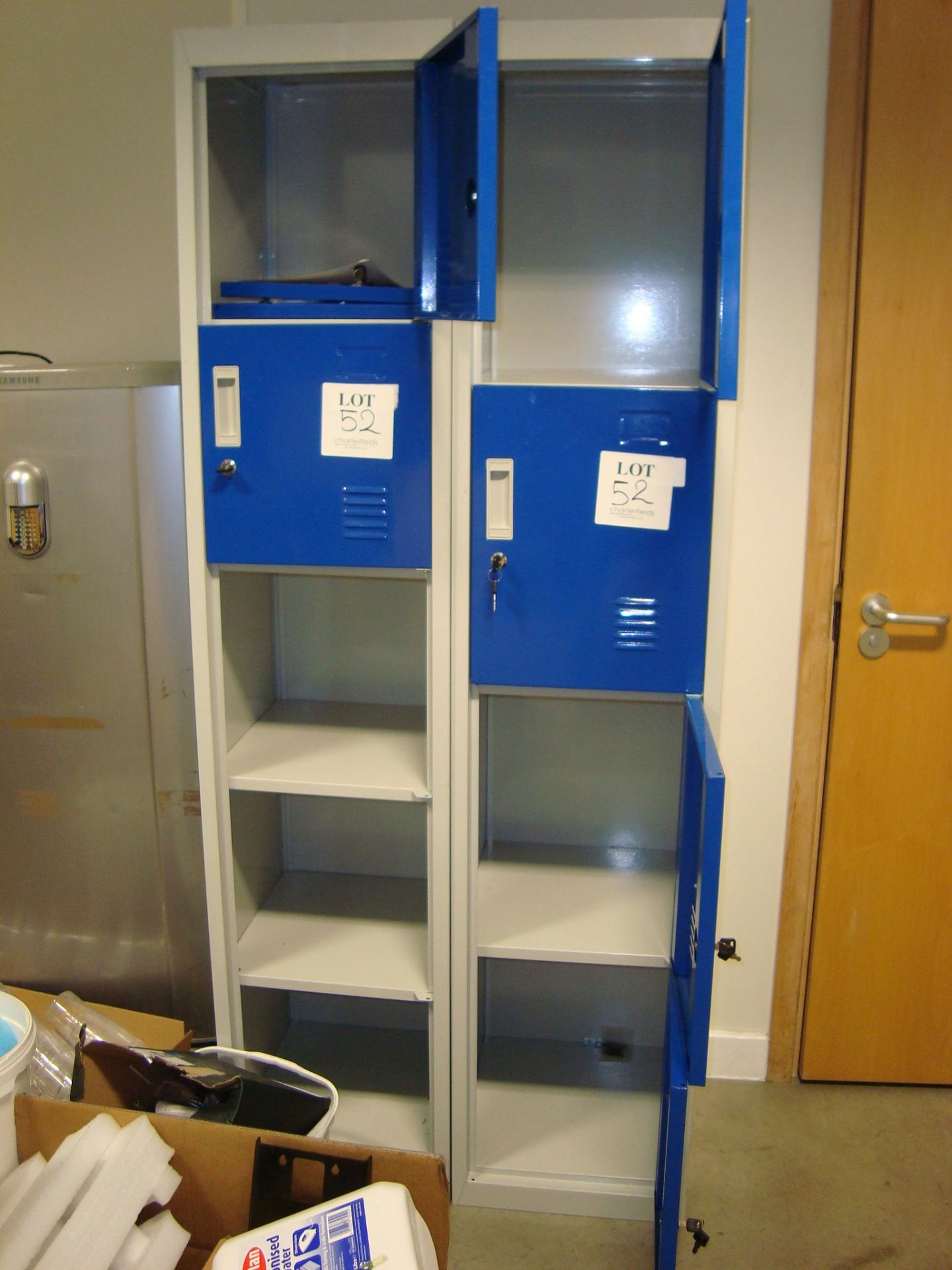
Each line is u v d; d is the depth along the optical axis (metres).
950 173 1.78
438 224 1.41
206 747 1.67
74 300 2.09
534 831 2.08
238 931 1.82
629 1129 1.89
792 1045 2.16
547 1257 1.68
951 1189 1.84
